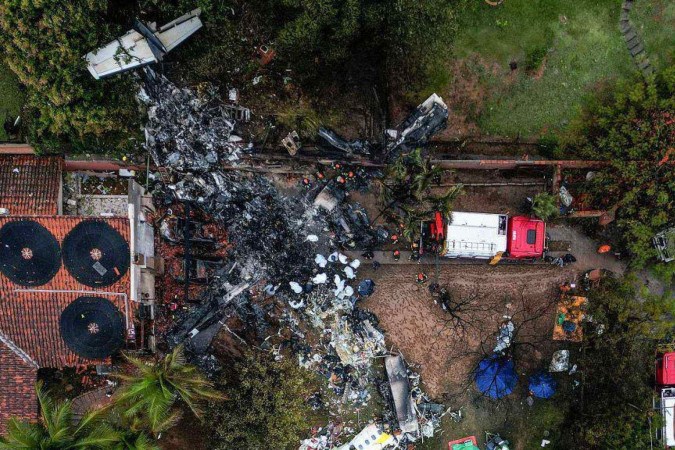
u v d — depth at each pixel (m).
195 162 28.12
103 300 26.02
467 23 29.23
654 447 29.31
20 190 26.47
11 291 25.66
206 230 28.94
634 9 29.70
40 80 24.08
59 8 23.20
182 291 28.95
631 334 29.34
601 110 28.67
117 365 27.45
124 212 28.44
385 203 29.45
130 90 25.94
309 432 29.91
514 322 30.64
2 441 22.48
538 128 29.88
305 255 29.36
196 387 24.22
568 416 30.67
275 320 29.59
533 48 29.52
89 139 26.25
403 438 30.27
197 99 27.89
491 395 30.48
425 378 30.58
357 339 29.77
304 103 28.42
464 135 29.73
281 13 24.78
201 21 26.11
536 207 28.33
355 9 22.77
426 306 30.38
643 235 28.47
